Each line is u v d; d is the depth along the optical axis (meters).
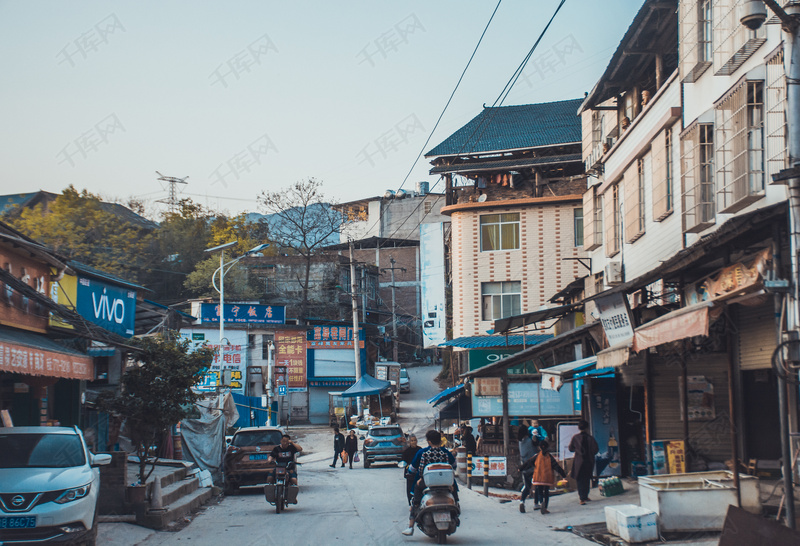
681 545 9.70
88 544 10.08
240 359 49.75
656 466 14.05
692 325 9.65
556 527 12.07
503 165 33.00
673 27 16.09
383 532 11.94
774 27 10.68
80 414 17.59
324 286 62.41
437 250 50.25
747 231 9.05
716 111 12.73
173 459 20.88
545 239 32.91
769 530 7.70
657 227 16.38
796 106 8.35
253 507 16.38
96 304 19.89
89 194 52.97
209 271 58.53
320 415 51.50
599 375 17.83
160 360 15.70
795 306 8.12
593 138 22.69
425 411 51.62
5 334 12.65
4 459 10.27
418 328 71.62
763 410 12.30
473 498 17.00
